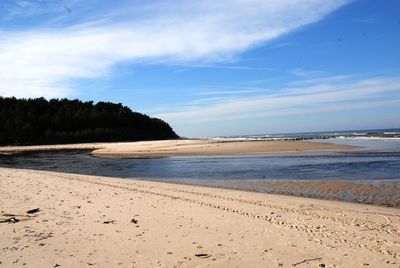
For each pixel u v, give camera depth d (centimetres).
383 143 6069
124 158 4981
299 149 5056
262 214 1151
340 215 1148
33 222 1038
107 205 1304
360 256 750
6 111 12575
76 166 3934
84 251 788
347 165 2980
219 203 1355
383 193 1702
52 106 14088
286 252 777
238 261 727
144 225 1007
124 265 708
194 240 865
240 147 5575
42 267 695
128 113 15600
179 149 5784
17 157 5866
